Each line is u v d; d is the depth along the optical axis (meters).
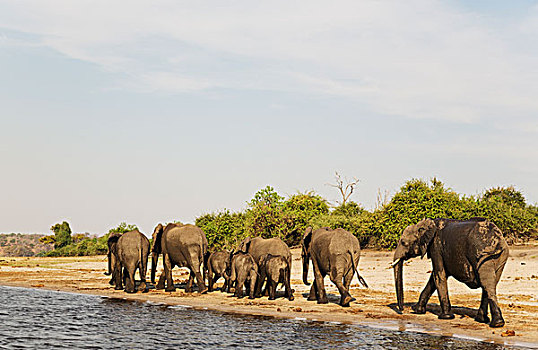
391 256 39.62
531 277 25.84
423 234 16.27
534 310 17.31
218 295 22.39
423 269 31.56
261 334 14.58
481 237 14.48
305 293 22.72
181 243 23.39
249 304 19.67
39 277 32.66
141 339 14.23
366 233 46.91
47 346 13.56
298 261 40.53
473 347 12.59
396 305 18.77
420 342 13.21
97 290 25.14
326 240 18.66
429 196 43.22
